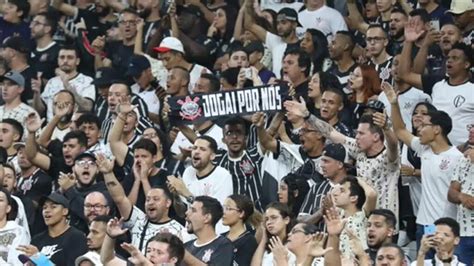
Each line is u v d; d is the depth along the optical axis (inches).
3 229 1228.5
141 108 1405.0
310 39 1449.3
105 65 1547.7
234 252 1169.4
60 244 1227.9
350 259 1142.3
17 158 1379.2
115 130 1331.2
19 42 1556.3
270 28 1499.8
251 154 1286.9
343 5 1574.8
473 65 1311.5
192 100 1302.9
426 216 1231.5
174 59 1469.0
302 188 1226.6
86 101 1464.1
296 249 1104.8
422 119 1227.9
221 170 1261.1
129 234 1228.5
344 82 1425.9
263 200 1279.5
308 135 1268.5
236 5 1567.4
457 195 1200.8
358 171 1242.0
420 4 1467.8
